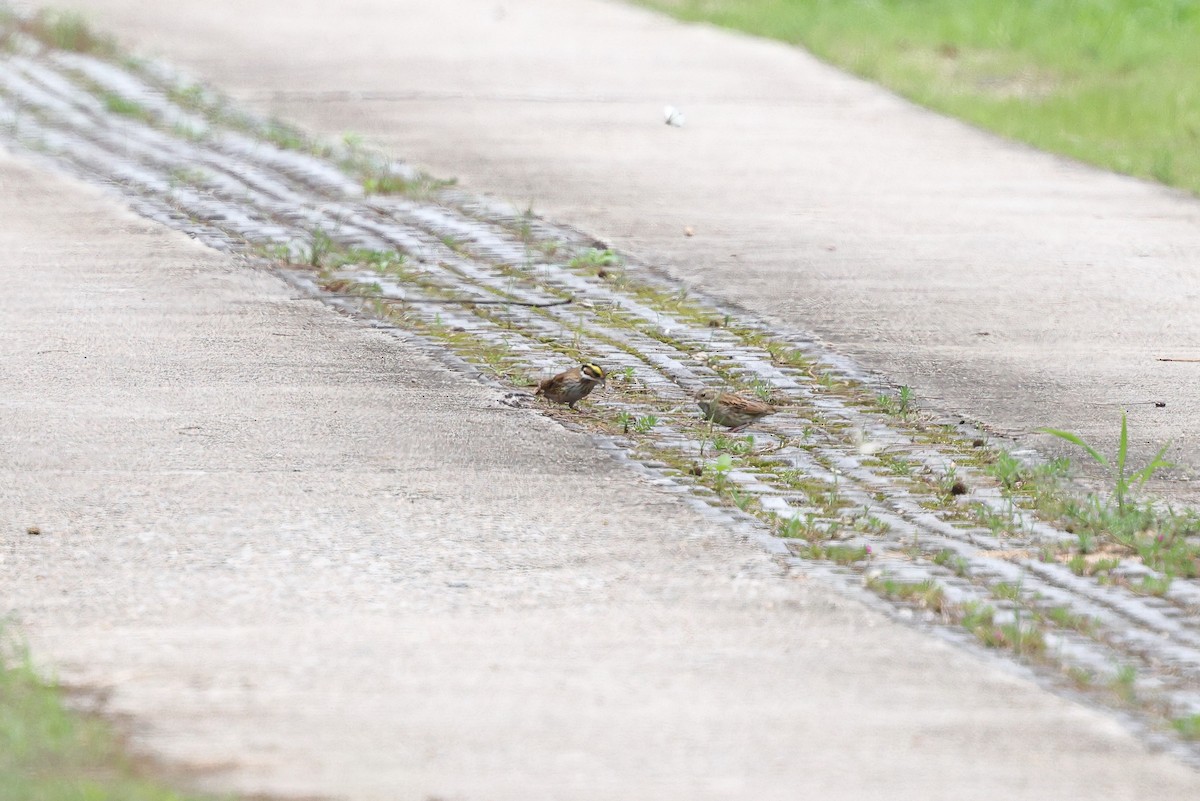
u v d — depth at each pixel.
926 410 30.12
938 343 34.06
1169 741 18.38
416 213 43.12
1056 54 66.94
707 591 22.16
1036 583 22.80
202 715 18.23
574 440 28.02
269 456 26.81
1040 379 31.91
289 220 42.34
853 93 60.28
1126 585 22.78
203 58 61.88
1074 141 53.81
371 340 33.38
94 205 43.28
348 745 17.64
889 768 17.47
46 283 36.69
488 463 26.81
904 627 21.20
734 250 40.59
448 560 22.94
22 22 65.12
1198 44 69.69
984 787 17.12
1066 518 25.16
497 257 39.53
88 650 19.88
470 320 34.81
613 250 40.19
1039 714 18.89
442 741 17.80
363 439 27.75
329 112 54.12
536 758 17.47
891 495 26.02
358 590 21.88
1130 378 32.03
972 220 44.19
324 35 67.62
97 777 16.52
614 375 31.53
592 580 22.42
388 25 70.44
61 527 23.78
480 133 52.12
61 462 26.38
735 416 28.62
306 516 24.34
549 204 44.31
